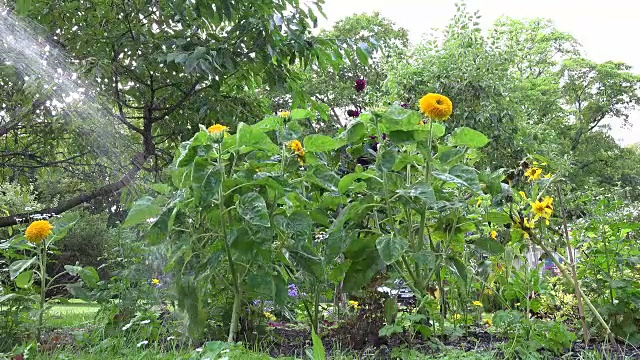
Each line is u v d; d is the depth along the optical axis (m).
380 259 3.29
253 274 3.10
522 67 23.80
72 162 6.72
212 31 6.15
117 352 3.31
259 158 3.41
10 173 6.81
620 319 3.42
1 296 3.64
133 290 3.85
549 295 3.90
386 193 3.23
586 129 27.08
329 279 3.59
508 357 2.89
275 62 6.19
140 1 5.52
